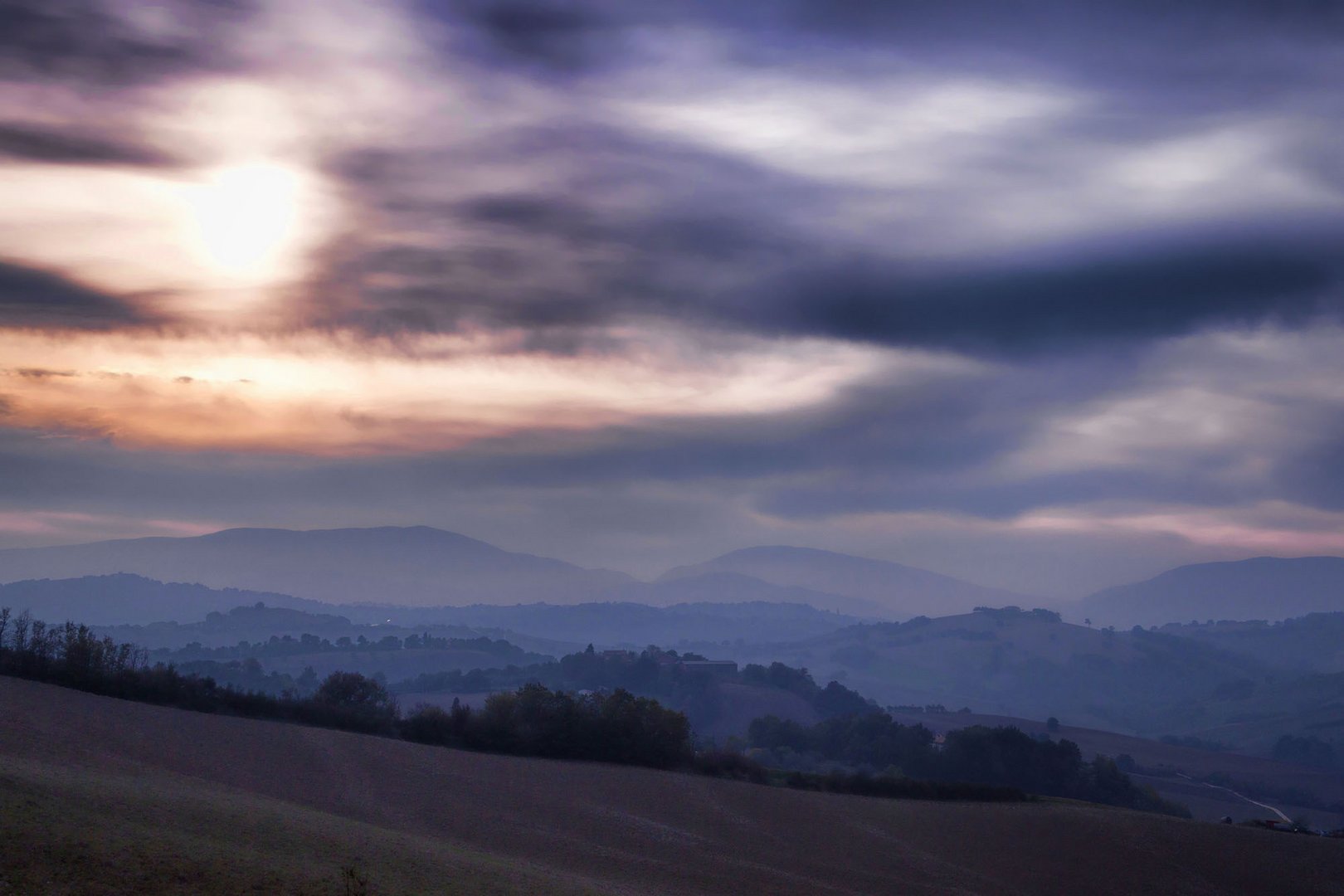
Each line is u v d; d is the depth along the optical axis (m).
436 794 64.25
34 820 33.75
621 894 45.19
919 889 58.69
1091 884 64.19
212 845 36.34
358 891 33.19
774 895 52.47
